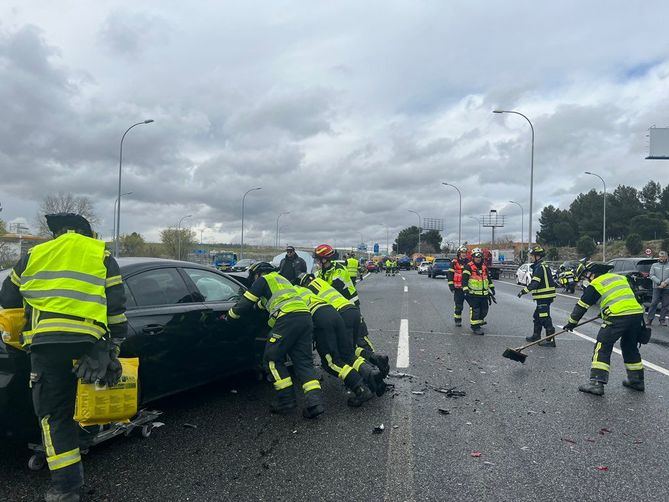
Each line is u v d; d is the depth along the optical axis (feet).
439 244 413.80
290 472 12.44
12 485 11.73
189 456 13.38
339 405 17.95
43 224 173.68
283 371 17.06
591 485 11.84
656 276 40.24
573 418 16.57
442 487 11.70
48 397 10.50
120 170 110.52
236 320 18.15
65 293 10.44
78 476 10.74
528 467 12.80
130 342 14.16
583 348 29.04
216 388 20.06
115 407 12.05
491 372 22.84
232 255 175.01
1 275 14.70
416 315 43.65
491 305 53.88
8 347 11.76
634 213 302.86
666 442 14.53
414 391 19.67
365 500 11.10
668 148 161.58
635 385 20.07
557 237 338.75
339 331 18.44
